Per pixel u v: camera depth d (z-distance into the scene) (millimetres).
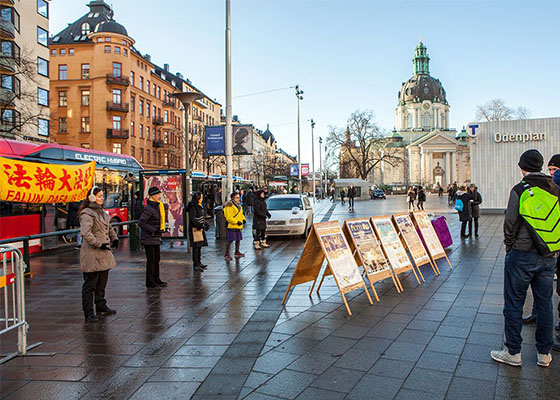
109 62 50000
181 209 12938
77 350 4742
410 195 30438
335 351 4555
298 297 6902
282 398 3559
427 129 110312
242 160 96562
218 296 7113
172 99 64688
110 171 15742
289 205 15977
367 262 6727
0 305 5961
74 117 50469
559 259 5410
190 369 4172
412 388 3691
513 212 3990
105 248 5926
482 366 4105
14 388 3818
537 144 23297
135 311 6297
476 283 7625
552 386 3672
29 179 10406
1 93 30344
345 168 75000
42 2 38062
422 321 5516
